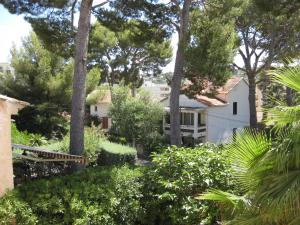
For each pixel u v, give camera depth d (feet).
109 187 27.78
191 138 128.06
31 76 90.94
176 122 70.95
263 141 16.52
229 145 19.03
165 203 27.89
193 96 84.23
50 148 56.03
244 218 16.47
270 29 104.73
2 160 25.70
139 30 66.95
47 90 90.68
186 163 27.76
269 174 15.94
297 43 101.96
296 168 15.12
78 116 47.50
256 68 119.65
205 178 26.40
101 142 67.26
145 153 101.60
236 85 141.18
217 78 76.18
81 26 47.34
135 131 102.17
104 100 139.13
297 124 15.43
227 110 138.92
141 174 29.45
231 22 76.18
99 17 54.70
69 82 91.61
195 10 72.84
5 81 91.56
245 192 17.97
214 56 72.59
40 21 54.44
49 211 24.76
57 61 92.53
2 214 23.17
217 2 72.95
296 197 14.33
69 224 25.05
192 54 70.54
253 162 16.51
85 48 47.70
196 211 25.82
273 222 15.43
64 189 26.48
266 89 117.08
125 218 27.48
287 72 16.15
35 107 88.58
